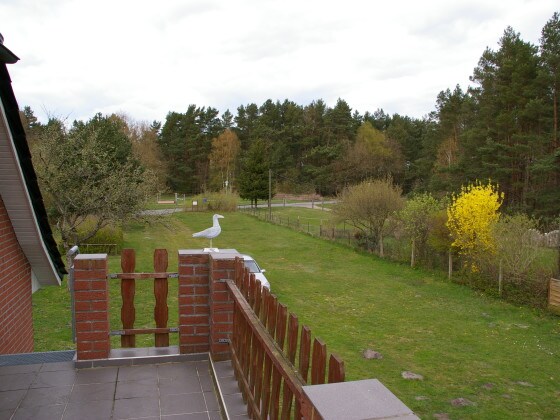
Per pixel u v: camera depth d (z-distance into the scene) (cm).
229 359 392
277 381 230
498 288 1434
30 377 368
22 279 558
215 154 5888
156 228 3008
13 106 362
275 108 6384
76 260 377
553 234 1556
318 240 2588
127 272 408
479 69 2955
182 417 316
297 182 5966
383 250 2134
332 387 139
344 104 6022
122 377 371
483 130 2734
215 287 383
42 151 1594
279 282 1611
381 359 914
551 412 707
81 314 382
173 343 950
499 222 1468
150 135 5744
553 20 2370
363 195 2188
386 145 5509
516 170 2545
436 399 740
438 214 1703
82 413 317
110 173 1755
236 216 3856
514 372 864
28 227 515
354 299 1398
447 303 1360
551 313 1243
